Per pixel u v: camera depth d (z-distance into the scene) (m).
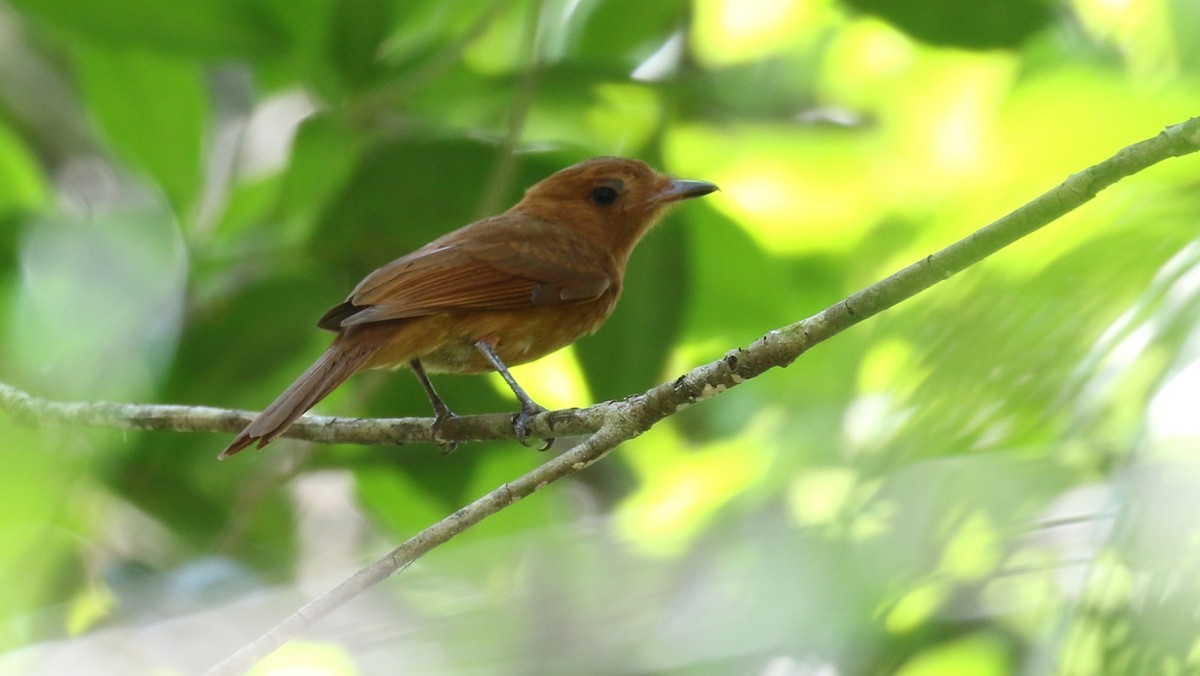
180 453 12.34
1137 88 10.12
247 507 11.62
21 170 12.79
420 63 12.09
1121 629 4.42
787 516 7.02
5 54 14.84
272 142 15.23
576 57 12.23
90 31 11.49
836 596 5.90
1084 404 5.29
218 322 12.09
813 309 14.21
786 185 15.69
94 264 12.24
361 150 11.90
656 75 13.38
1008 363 5.23
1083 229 5.66
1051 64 11.91
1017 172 9.62
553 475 6.96
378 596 8.50
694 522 9.88
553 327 9.80
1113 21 12.36
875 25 14.92
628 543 8.66
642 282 11.56
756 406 12.83
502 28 13.33
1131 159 5.32
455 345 9.54
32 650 10.00
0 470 9.52
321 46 11.66
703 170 15.14
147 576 11.85
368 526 14.20
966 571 6.04
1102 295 5.12
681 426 13.23
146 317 12.19
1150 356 5.04
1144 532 4.56
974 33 12.23
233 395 12.25
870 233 14.68
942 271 5.84
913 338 5.91
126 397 12.05
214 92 15.25
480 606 7.56
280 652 9.15
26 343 12.14
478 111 12.75
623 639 6.80
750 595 6.32
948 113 15.69
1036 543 5.92
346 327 8.77
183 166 12.21
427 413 12.38
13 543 9.57
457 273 9.27
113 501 12.79
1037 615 6.37
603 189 10.57
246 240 12.46
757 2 15.13
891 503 5.86
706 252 12.36
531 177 11.88
